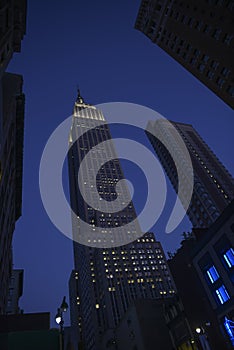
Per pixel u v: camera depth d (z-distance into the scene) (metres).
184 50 71.06
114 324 120.50
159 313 77.56
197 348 50.69
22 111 46.66
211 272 47.50
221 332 44.00
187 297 55.38
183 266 57.16
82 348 29.94
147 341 71.62
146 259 151.38
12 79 40.81
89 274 149.38
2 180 34.88
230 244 43.16
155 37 83.69
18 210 61.25
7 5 29.62
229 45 56.19
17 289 92.25
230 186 130.50
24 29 36.53
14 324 25.64
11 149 43.56
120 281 137.38
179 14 70.56
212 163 144.25
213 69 62.03
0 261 38.53
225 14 56.22
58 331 22.69
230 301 42.22
